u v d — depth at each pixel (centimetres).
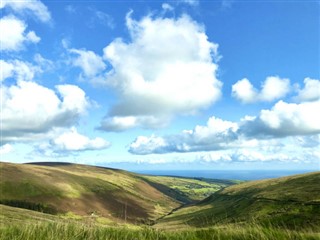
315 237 880
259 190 18862
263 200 15088
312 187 14750
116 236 918
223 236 951
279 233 920
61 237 869
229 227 1012
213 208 19425
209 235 974
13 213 7662
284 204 13525
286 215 11550
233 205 17362
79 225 984
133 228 1040
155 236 961
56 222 993
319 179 16088
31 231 877
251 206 15112
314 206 11612
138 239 926
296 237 902
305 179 17212
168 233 1002
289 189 15862
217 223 1105
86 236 899
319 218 10044
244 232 938
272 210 13312
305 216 10831
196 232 1009
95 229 955
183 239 943
